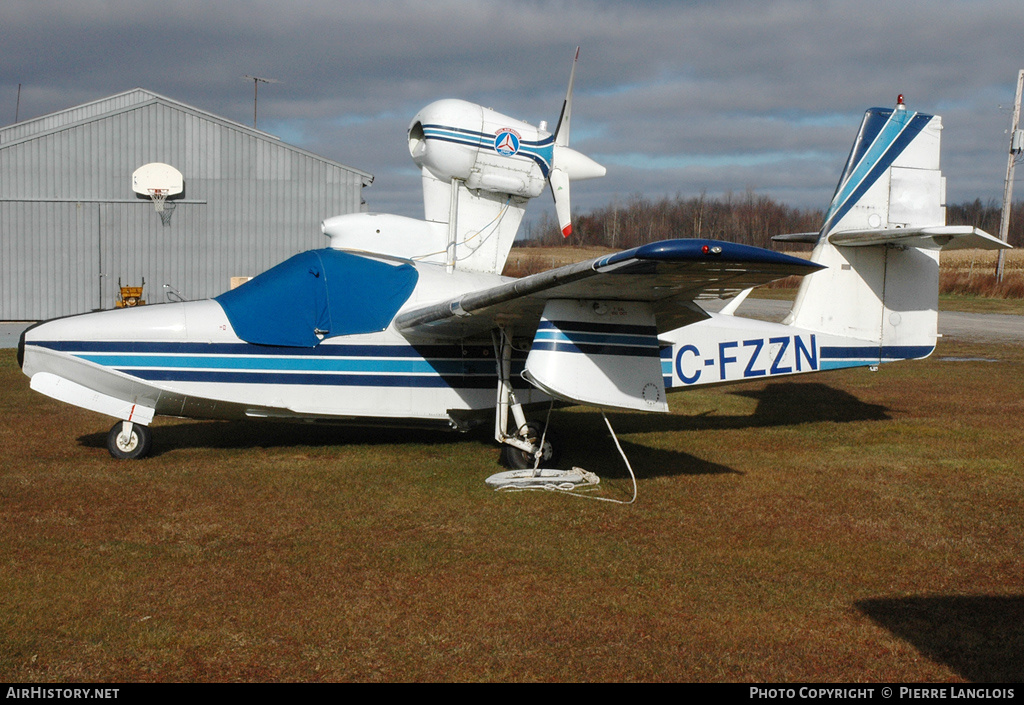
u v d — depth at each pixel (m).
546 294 5.97
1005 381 13.34
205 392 7.24
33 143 22.61
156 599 4.22
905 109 8.84
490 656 3.70
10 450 7.50
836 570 4.81
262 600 4.23
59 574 4.52
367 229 8.33
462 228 8.58
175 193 23.05
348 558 4.87
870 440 8.61
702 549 5.14
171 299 23.50
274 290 7.43
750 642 3.88
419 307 7.70
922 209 8.94
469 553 5.00
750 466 7.38
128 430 7.22
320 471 6.91
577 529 5.50
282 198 23.75
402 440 8.42
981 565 4.92
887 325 8.91
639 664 3.65
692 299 6.20
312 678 3.47
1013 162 34.12
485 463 7.39
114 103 29.69
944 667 3.65
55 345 7.02
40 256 22.94
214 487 6.31
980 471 7.18
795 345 8.63
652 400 6.37
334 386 7.53
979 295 35.84
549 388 6.09
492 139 8.27
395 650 3.73
